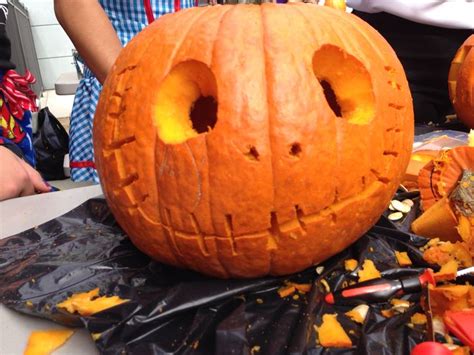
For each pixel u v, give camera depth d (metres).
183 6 1.08
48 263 0.54
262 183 0.43
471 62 0.99
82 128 1.23
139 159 0.46
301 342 0.41
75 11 0.83
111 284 0.50
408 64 1.22
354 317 0.44
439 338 0.41
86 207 0.69
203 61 0.44
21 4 4.12
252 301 0.48
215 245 0.46
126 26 1.06
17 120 1.13
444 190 0.63
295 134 0.43
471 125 1.03
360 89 0.49
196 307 0.46
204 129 0.52
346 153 0.45
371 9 1.23
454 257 0.51
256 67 0.43
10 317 0.48
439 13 1.12
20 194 0.85
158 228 0.47
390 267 0.52
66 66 4.77
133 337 0.43
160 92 0.46
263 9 0.48
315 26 0.47
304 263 0.49
